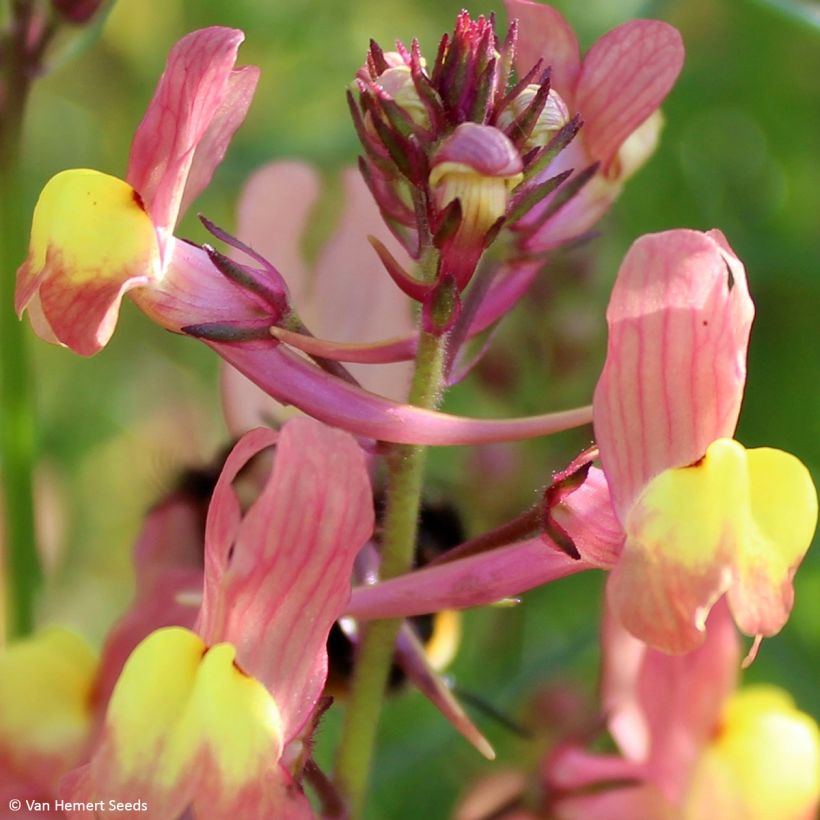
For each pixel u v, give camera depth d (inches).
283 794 5.8
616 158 6.5
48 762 6.8
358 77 6.2
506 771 7.6
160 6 10.9
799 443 9.7
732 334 5.8
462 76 6.0
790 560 5.8
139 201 6.1
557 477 6.0
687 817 7.0
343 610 6.0
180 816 5.9
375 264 7.0
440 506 7.0
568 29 6.4
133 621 6.9
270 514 5.8
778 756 7.0
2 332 7.7
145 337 10.6
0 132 7.7
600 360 9.0
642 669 7.1
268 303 6.2
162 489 7.2
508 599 6.2
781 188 10.8
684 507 5.8
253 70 6.2
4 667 6.9
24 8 7.7
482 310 6.4
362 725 6.3
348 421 6.1
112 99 10.9
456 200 5.9
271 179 7.0
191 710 5.8
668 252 5.8
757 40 10.6
